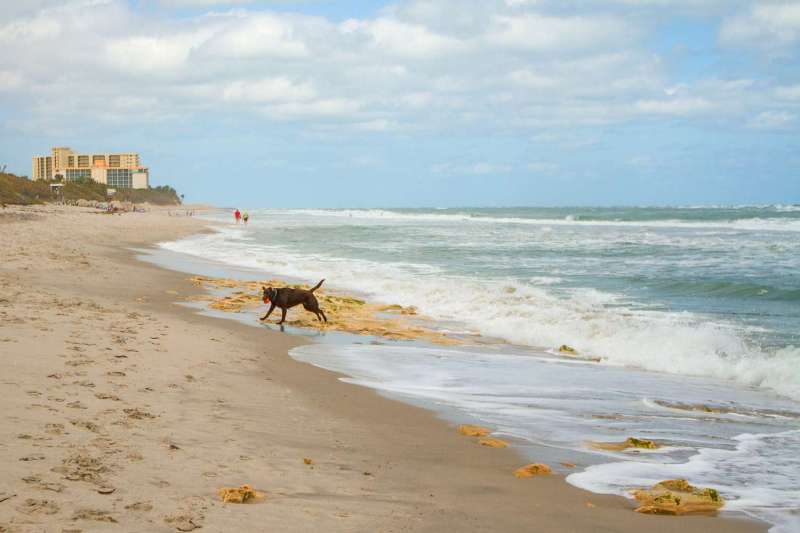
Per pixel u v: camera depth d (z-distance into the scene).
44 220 52.31
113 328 11.68
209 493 5.07
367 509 5.09
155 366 9.30
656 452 7.07
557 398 9.30
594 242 38.09
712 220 63.75
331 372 10.57
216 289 20.00
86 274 20.48
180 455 5.87
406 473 6.11
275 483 5.47
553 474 6.27
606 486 6.00
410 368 11.08
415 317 16.33
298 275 24.19
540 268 25.44
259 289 20.27
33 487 4.73
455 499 5.49
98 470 5.23
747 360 10.99
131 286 19.05
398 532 4.67
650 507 5.38
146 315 13.87
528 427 7.89
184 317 14.64
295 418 7.71
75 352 9.40
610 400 9.25
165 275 22.64
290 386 9.36
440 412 8.45
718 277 21.94
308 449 6.57
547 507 5.41
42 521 4.23
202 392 8.33
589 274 23.39
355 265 26.81
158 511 4.61
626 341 12.77
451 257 30.23
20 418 6.28
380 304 17.94
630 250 32.53
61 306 13.43
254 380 9.41
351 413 8.19
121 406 7.17
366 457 6.51
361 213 135.75
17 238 31.19
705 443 7.41
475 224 68.75
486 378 10.47
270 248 36.34
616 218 75.94
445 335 14.24
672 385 10.19
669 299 17.98
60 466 5.20
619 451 7.09
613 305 17.11
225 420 7.25
